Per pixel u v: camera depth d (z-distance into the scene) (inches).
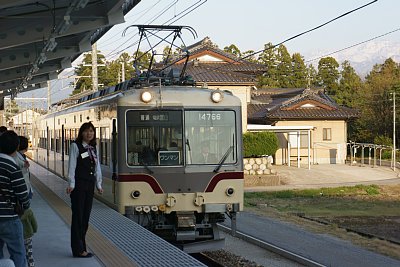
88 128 280.4
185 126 401.4
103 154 452.8
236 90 1389.0
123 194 392.8
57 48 763.4
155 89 403.9
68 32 586.6
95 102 507.5
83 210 281.4
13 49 757.3
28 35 599.2
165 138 399.5
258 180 1158.3
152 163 396.5
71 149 278.1
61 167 753.0
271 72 2719.0
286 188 1108.5
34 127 1364.4
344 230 610.5
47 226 377.7
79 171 278.1
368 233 594.6
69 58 948.6
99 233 335.6
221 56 1486.2
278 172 1332.4
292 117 1551.4
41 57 622.5
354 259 446.3
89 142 282.8
